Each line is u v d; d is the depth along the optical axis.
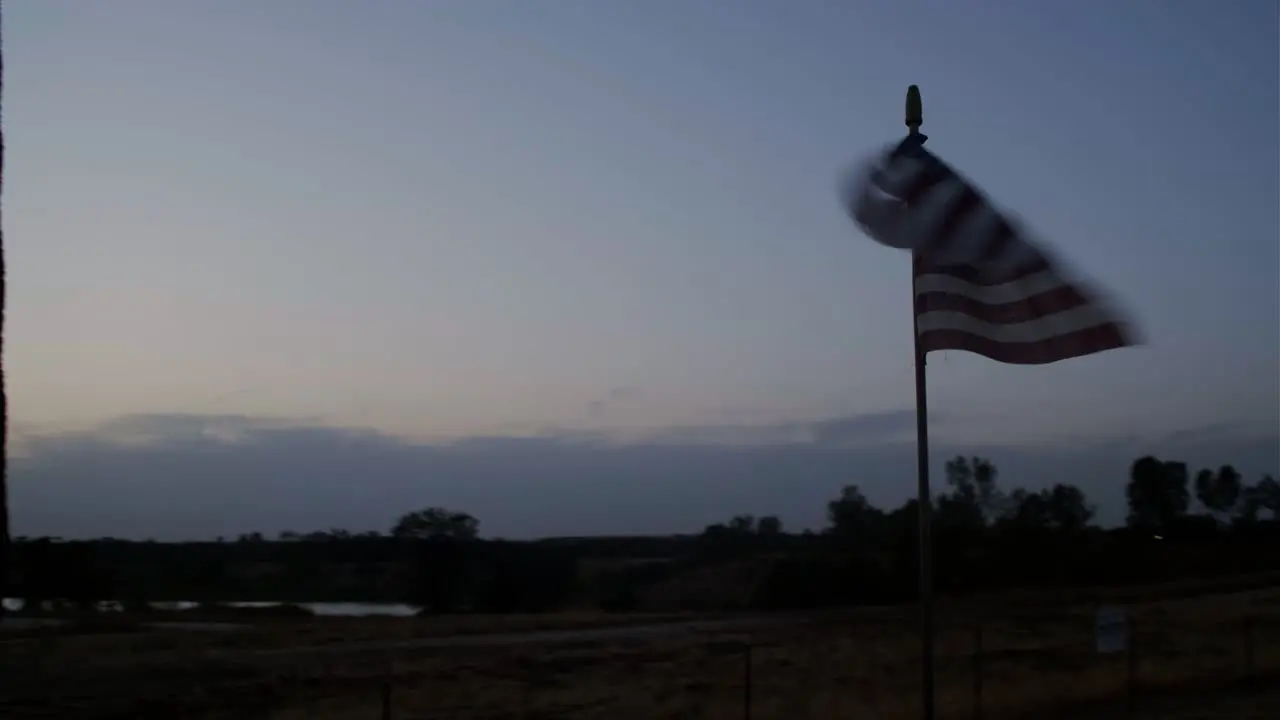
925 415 10.06
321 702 22.41
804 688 23.14
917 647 35.16
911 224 10.04
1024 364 9.78
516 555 74.62
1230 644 32.59
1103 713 19.94
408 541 75.31
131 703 23.05
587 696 22.91
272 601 76.38
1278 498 107.94
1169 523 106.69
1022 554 78.00
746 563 80.50
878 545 78.62
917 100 10.24
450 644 39.19
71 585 68.88
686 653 34.12
